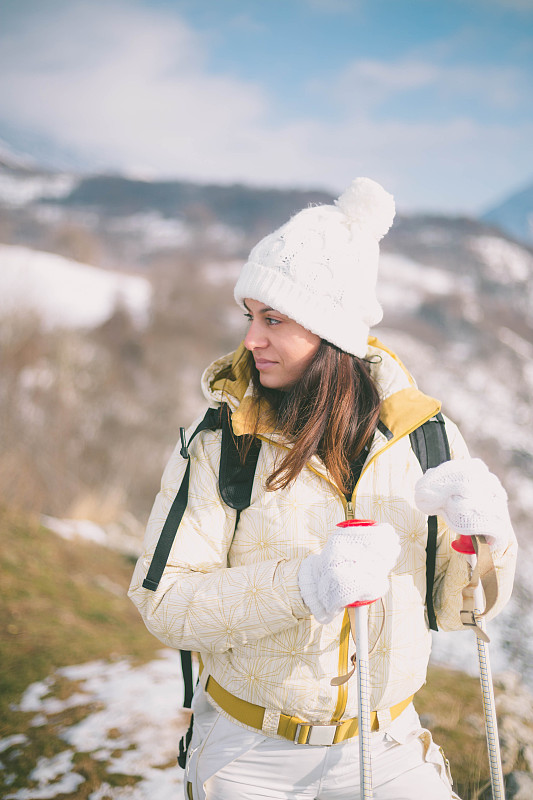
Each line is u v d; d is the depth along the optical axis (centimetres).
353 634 134
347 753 137
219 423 146
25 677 327
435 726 277
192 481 143
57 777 251
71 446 765
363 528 125
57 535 543
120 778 249
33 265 1488
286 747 138
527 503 930
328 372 145
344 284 145
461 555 144
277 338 146
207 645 135
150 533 141
